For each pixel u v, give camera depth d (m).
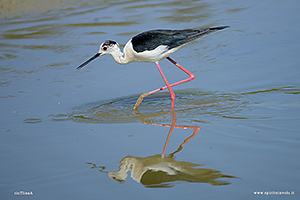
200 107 10.42
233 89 11.58
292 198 6.02
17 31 18.50
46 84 12.54
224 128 8.84
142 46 10.70
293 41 15.04
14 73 13.57
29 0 22.50
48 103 10.98
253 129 8.67
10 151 8.05
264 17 18.47
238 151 7.64
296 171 6.79
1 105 10.86
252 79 12.14
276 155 7.39
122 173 7.07
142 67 14.09
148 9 20.97
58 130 9.08
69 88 12.20
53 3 22.56
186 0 22.58
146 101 11.25
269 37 15.77
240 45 15.26
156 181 6.73
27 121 9.70
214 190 6.35
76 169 7.25
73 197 6.34
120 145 8.18
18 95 11.62
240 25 17.58
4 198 6.36
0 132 9.03
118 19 19.36
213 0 22.34
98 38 16.91
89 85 12.46
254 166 7.02
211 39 16.34
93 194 6.40
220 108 10.19
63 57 15.09
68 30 18.20
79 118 9.86
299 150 7.55
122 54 11.34
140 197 6.25
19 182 6.86
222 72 12.95
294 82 11.59
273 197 6.07
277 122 8.98
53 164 7.45
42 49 16.09
